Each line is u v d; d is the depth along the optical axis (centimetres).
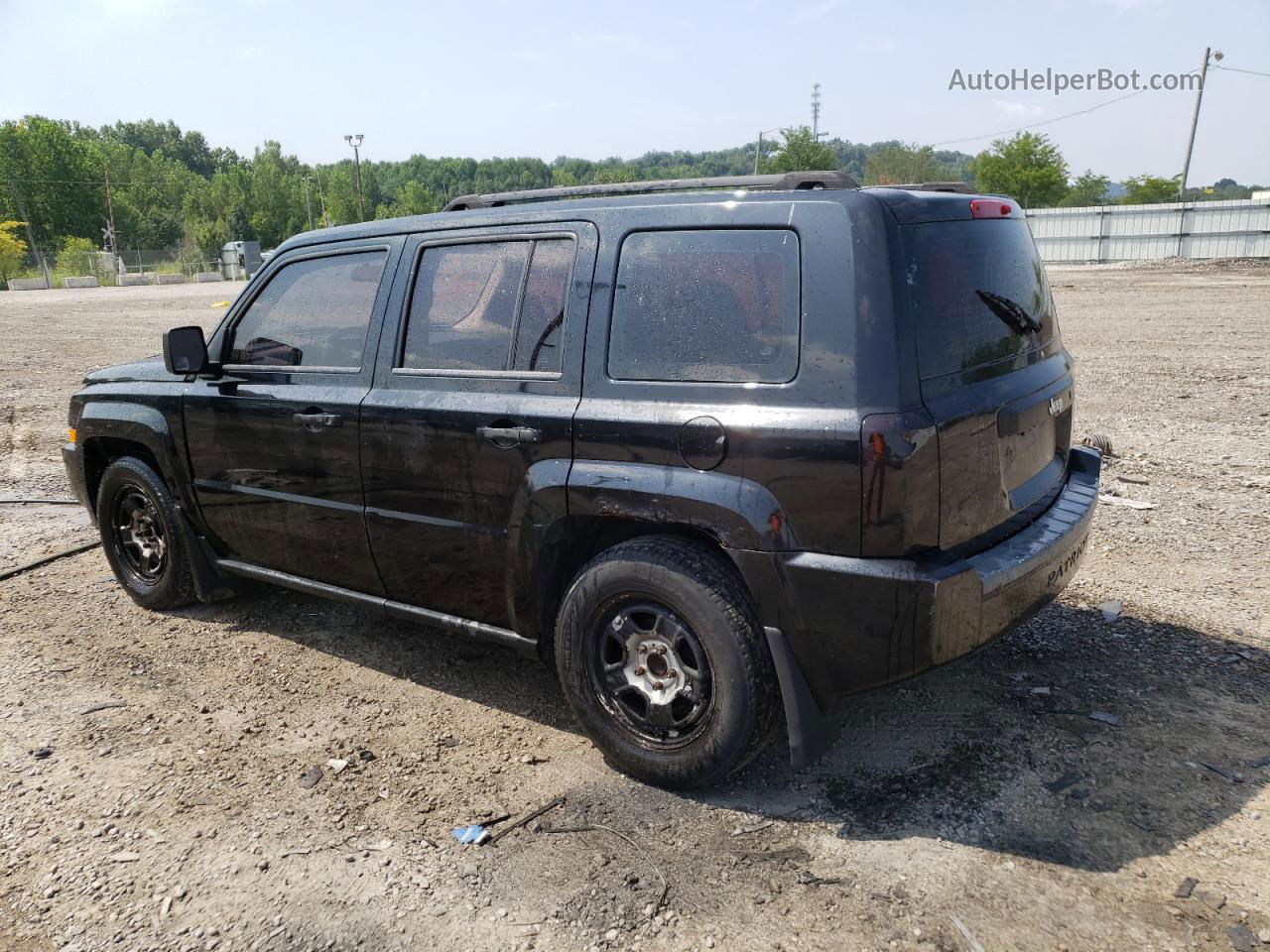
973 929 251
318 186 13300
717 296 303
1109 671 391
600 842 296
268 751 359
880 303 274
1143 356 1258
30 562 585
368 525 390
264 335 432
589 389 324
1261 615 440
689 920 259
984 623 289
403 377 376
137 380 488
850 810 307
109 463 527
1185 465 709
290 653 448
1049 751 334
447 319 368
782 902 265
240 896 276
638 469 309
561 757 350
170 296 3559
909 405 272
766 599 289
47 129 9794
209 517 462
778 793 319
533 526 334
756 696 296
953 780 319
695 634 305
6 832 311
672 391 306
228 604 511
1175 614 444
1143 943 244
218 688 412
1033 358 342
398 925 262
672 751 316
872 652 281
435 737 367
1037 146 5931
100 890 281
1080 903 259
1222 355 1238
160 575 500
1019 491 327
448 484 359
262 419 420
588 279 331
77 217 9988
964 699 373
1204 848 279
